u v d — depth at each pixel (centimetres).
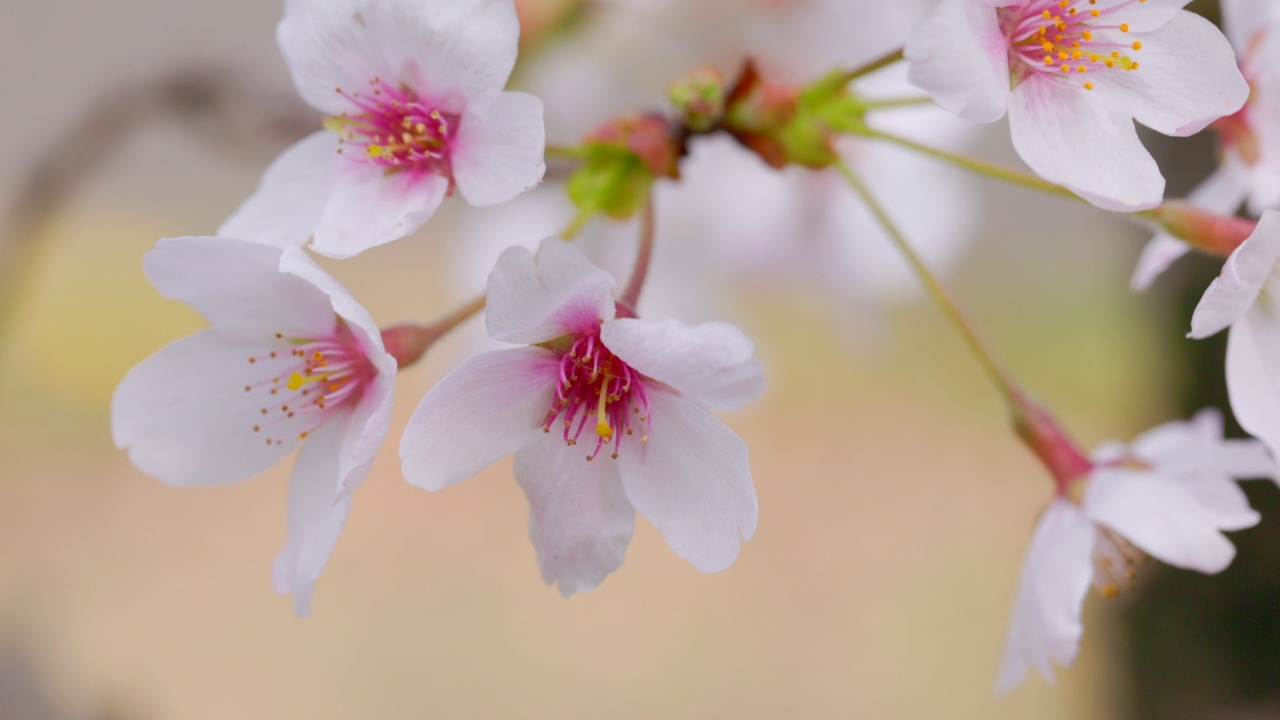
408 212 31
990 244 100
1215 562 31
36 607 43
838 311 38
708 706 75
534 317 30
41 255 36
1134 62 31
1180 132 30
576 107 37
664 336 30
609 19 37
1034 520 32
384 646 76
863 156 37
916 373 96
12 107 68
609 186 32
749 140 33
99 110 36
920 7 36
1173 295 36
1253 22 33
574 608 80
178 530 78
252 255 30
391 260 94
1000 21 31
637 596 81
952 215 37
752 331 39
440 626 78
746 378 30
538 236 37
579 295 30
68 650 45
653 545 85
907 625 79
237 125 36
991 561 83
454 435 30
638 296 31
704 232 38
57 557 73
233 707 70
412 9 30
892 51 32
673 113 33
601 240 37
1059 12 31
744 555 84
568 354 31
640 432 31
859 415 93
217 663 72
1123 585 33
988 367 33
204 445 31
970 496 87
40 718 40
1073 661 31
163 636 72
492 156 30
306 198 31
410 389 71
